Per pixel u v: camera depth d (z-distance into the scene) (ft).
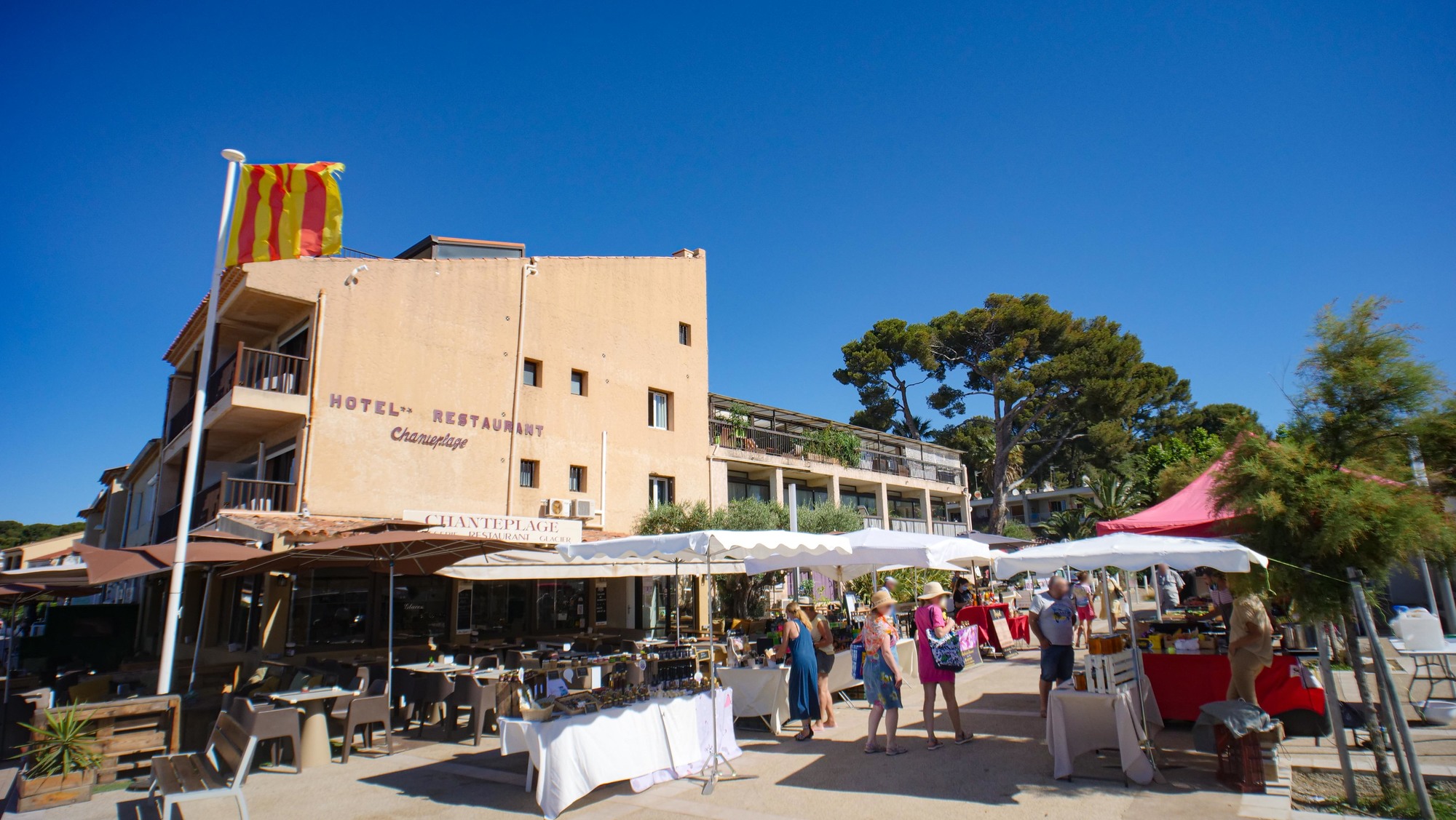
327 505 53.26
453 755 30.45
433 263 62.49
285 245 37.24
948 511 152.97
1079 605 56.75
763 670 32.78
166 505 73.20
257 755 30.30
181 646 62.13
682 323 86.28
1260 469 21.72
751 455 93.30
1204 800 20.63
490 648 50.65
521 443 66.28
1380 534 20.25
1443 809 19.36
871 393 157.38
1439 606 55.57
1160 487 53.98
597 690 25.58
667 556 32.73
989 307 155.02
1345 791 20.68
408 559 37.70
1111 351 142.31
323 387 54.39
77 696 41.11
